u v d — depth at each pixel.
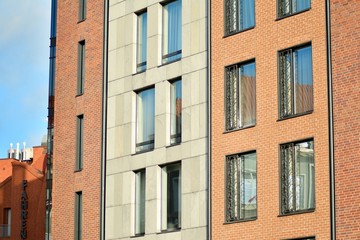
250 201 51.03
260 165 50.47
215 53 53.94
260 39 51.56
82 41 63.62
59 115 64.44
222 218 51.94
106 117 60.56
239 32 52.78
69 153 63.03
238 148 51.78
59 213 62.97
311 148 48.47
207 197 53.03
